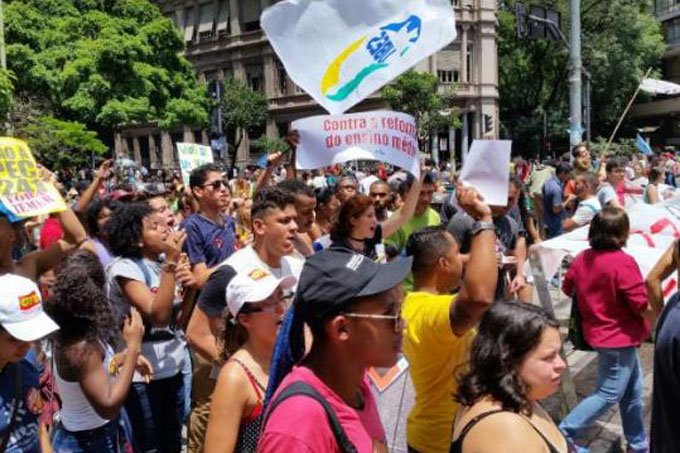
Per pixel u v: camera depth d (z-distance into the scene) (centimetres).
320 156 529
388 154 521
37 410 294
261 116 4453
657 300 444
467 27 4241
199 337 356
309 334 239
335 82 498
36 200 429
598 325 457
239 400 261
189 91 3148
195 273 455
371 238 470
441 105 3734
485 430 214
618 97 4284
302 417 184
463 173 355
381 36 490
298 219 473
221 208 522
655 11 5631
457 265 334
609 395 454
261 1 4784
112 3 3011
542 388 225
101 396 318
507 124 4581
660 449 304
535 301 817
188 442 377
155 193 567
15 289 269
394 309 199
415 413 320
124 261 416
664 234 633
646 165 1628
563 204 970
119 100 2786
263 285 268
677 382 293
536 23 1427
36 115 2091
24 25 2689
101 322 321
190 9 5253
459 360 304
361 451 194
